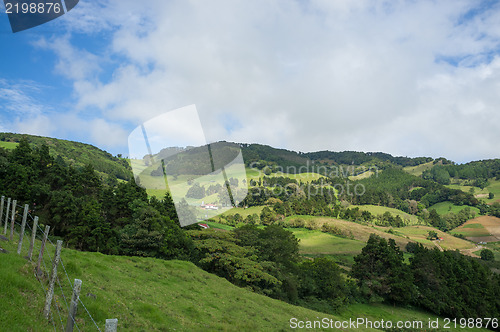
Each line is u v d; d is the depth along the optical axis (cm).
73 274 1641
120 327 1291
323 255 10694
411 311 6419
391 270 6788
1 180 4734
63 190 5153
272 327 2298
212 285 3112
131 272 2459
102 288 1672
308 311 3400
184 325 1680
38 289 1156
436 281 6744
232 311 2400
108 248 4409
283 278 4744
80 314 1235
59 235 4934
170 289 2405
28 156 5384
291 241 6153
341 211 18612
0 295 980
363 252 7212
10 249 1527
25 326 877
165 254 4488
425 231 17462
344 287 5731
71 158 15375
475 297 6619
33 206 4872
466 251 14588
